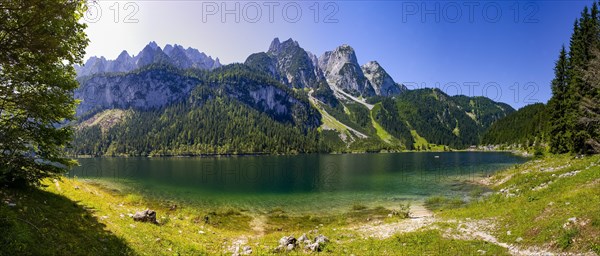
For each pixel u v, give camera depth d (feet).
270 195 174.70
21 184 53.16
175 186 208.64
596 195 61.31
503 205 89.15
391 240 69.31
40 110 48.93
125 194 168.14
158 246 54.24
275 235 87.04
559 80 195.62
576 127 158.71
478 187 171.94
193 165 418.10
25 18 39.60
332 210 133.39
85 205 63.62
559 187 82.58
